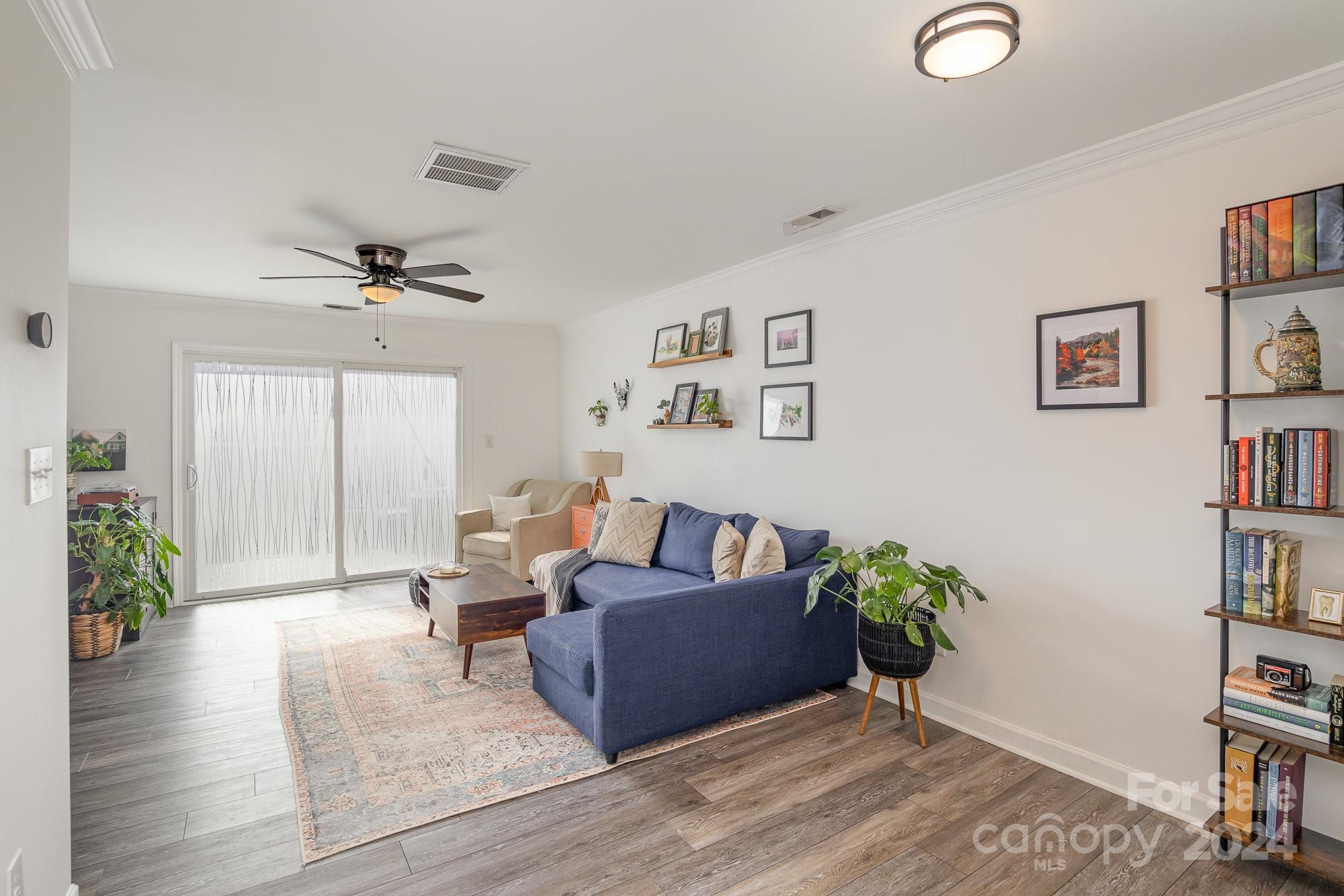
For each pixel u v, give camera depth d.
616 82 2.04
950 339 3.09
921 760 2.74
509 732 2.96
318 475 5.76
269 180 2.80
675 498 5.05
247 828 2.25
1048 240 2.72
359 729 2.99
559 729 2.99
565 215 3.29
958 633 3.06
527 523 5.45
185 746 2.84
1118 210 2.51
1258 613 2.06
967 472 3.03
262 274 4.40
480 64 1.94
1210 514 2.29
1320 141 2.04
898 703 3.31
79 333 4.81
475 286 4.95
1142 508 2.45
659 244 3.81
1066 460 2.68
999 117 2.28
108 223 3.35
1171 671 2.38
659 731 2.78
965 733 2.99
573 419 6.61
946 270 3.12
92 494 4.16
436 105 2.18
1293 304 2.10
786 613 3.17
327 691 3.43
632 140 2.45
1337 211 1.84
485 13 1.69
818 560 3.48
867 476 3.51
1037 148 2.54
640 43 1.83
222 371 5.38
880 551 2.91
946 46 1.72
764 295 4.18
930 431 3.19
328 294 5.03
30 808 1.51
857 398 3.56
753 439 4.28
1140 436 2.46
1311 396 1.89
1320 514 1.86
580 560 4.45
